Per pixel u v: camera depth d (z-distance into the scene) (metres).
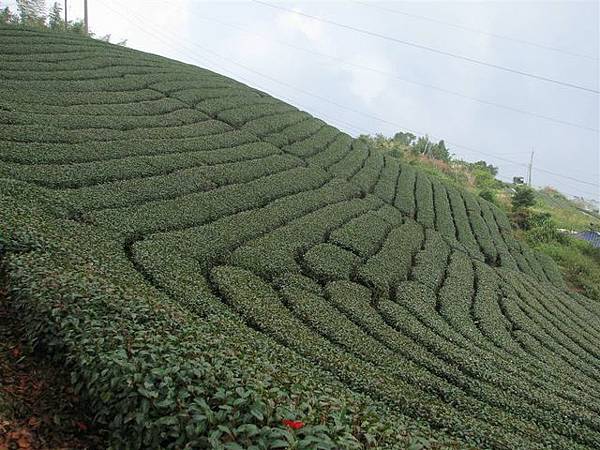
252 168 26.23
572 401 15.52
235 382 7.16
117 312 9.27
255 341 11.74
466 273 24.88
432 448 7.82
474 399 13.30
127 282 12.43
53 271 10.72
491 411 12.91
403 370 13.43
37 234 13.05
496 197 56.25
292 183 26.48
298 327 14.02
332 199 26.88
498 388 14.59
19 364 8.74
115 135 23.95
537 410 13.80
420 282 21.47
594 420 14.30
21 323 9.63
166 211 19.12
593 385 17.69
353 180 31.11
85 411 7.79
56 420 7.54
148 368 7.22
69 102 25.62
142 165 21.98
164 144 24.86
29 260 11.38
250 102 35.59
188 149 25.53
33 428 7.31
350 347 13.92
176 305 12.21
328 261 19.80
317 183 28.14
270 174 26.69
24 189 16.81
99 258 13.70
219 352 8.52
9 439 6.87
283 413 6.48
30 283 10.09
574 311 27.81
